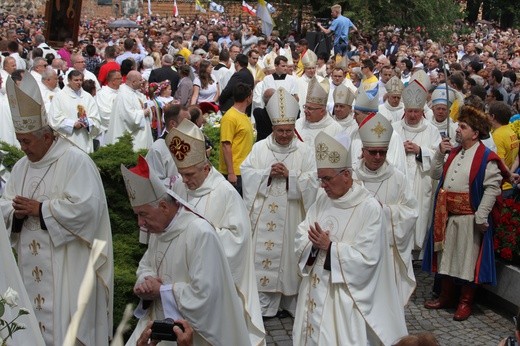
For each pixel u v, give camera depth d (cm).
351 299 500
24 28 2900
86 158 545
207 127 1047
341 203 516
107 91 1109
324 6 2991
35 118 529
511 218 729
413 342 329
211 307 416
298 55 1764
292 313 731
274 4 3064
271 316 726
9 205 538
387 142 606
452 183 715
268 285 716
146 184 414
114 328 598
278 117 705
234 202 539
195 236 420
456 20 3288
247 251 542
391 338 504
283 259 718
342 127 792
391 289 516
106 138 1080
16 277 435
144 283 425
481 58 2191
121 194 669
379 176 614
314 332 509
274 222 714
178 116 687
